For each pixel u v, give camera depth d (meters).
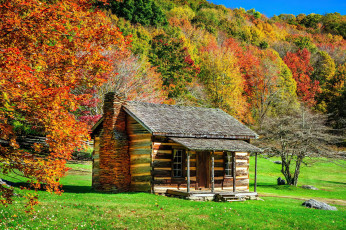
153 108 24.45
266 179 38.75
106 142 22.39
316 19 151.62
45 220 14.05
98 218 15.05
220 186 24.39
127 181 22.41
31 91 9.79
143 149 22.11
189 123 23.86
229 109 55.00
